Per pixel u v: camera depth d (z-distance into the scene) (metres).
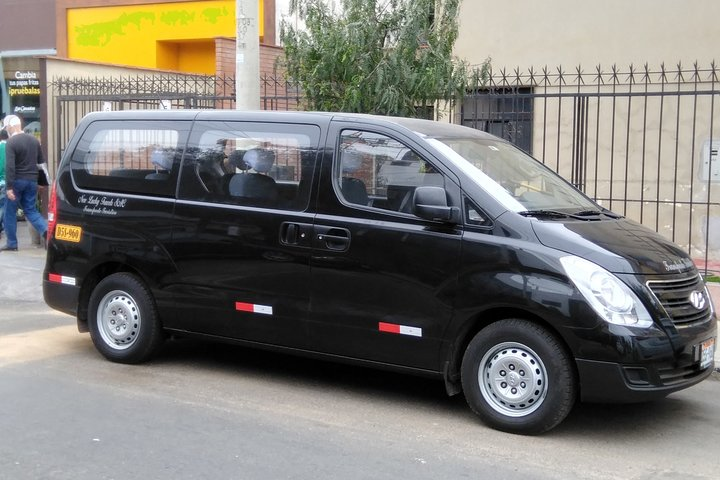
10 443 5.23
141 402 6.11
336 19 9.52
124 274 7.09
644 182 12.05
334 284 6.07
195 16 17.12
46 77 13.52
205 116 6.85
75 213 7.25
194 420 5.73
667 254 5.72
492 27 12.71
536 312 5.38
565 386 5.38
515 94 10.41
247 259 6.42
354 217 6.04
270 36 16.05
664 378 5.34
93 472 4.79
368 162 6.12
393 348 5.91
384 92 8.91
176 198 6.80
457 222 5.71
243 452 5.15
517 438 5.53
